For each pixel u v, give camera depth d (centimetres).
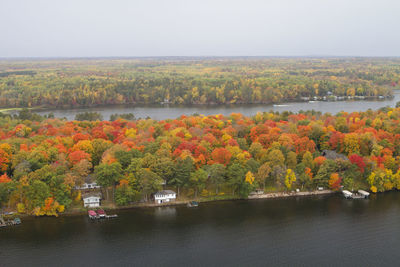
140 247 13675
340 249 13675
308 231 14975
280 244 14000
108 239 14125
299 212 16575
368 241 14225
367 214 16425
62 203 15712
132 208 16550
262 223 15575
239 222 15612
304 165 18500
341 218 16050
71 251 13312
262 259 13025
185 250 13538
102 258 12950
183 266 12581
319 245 13950
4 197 15462
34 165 16725
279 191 18450
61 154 17625
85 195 16388
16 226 14762
